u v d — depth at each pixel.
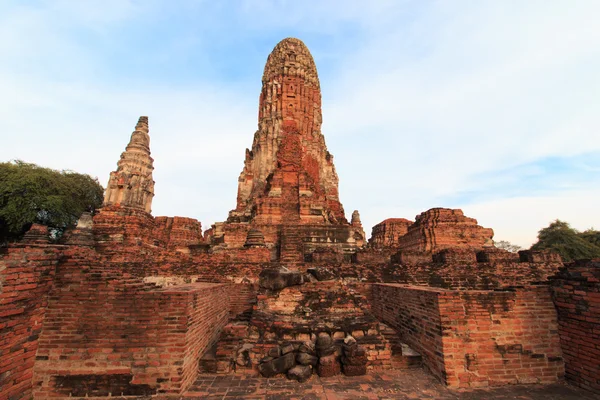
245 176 41.69
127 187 25.50
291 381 8.16
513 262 17.08
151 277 15.22
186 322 7.73
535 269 16.47
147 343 7.53
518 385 7.95
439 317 8.28
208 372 8.71
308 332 9.28
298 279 10.82
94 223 22.17
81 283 7.72
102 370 7.34
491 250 19.42
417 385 7.95
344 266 15.95
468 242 24.83
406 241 28.53
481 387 7.85
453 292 8.45
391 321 11.87
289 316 9.91
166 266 15.55
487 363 8.05
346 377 8.44
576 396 7.35
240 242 25.91
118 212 24.22
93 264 8.22
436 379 8.28
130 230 21.88
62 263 7.80
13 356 6.52
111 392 7.25
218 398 7.21
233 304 14.66
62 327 7.48
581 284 7.90
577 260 8.13
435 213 25.75
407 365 9.10
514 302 8.52
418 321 9.58
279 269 11.02
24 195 26.36
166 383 7.36
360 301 10.60
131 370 7.39
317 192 36.34
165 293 7.84
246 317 11.22
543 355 8.25
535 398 7.26
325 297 10.50
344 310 10.24
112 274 8.29
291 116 40.72
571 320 8.12
